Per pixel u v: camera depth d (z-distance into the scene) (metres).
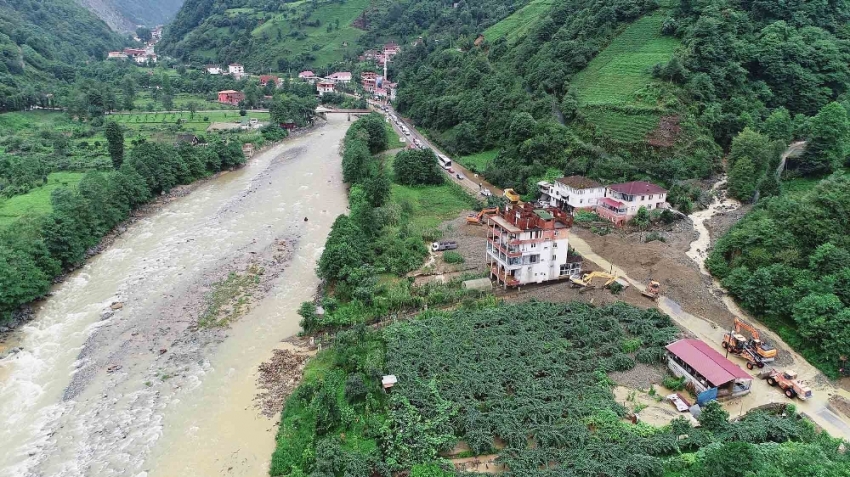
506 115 150.50
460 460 48.72
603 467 45.56
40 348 69.50
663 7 151.62
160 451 53.12
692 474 43.69
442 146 164.75
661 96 125.19
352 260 83.12
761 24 142.50
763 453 43.47
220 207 121.25
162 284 86.31
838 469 40.66
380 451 49.22
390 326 69.25
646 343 65.06
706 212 104.19
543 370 59.88
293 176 145.38
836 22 147.75
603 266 86.25
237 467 51.16
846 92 132.12
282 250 99.25
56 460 52.06
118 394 61.31
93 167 135.62
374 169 134.12
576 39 154.38
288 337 72.56
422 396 55.75
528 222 76.69
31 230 85.19
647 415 53.31
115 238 103.88
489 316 70.56
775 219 79.50
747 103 125.94
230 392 61.75
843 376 58.38
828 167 105.50
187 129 178.50
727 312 71.31
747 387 56.16
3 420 57.19
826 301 61.16
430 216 112.94
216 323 75.94
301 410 57.06
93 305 79.88
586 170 118.81
